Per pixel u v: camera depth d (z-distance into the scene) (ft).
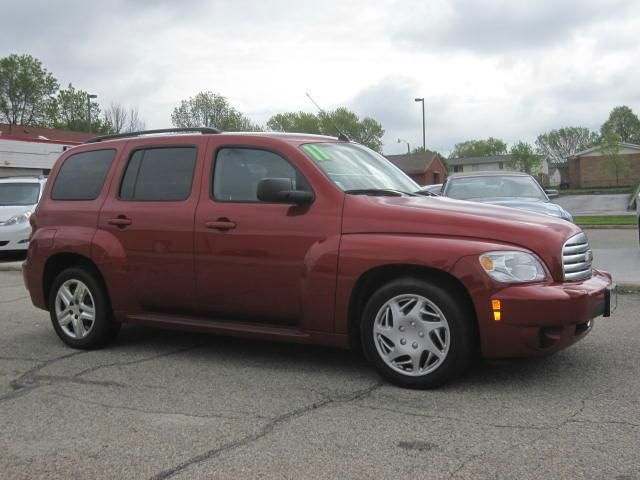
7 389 16.07
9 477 11.04
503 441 11.89
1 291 32.86
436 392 14.83
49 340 21.53
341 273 15.57
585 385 15.06
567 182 274.98
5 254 48.06
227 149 18.03
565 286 14.49
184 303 18.13
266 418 13.50
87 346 19.93
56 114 232.73
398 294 15.12
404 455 11.41
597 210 104.01
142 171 19.27
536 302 13.98
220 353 19.10
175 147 18.89
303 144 17.49
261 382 16.06
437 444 11.84
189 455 11.71
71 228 19.98
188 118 200.13
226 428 13.00
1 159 97.04
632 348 18.29
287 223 16.43
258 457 11.53
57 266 21.03
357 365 17.39
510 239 14.60
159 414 13.94
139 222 18.66
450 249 14.55
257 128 208.64
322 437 12.35
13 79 223.71
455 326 14.57
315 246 15.97
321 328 16.14
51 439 12.69
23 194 50.16
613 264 33.71
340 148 18.43
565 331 14.35
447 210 15.44
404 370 15.17
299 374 16.67
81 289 20.01
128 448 12.13
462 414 13.35
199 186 18.04
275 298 16.61
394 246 15.02
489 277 14.20
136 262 18.70
